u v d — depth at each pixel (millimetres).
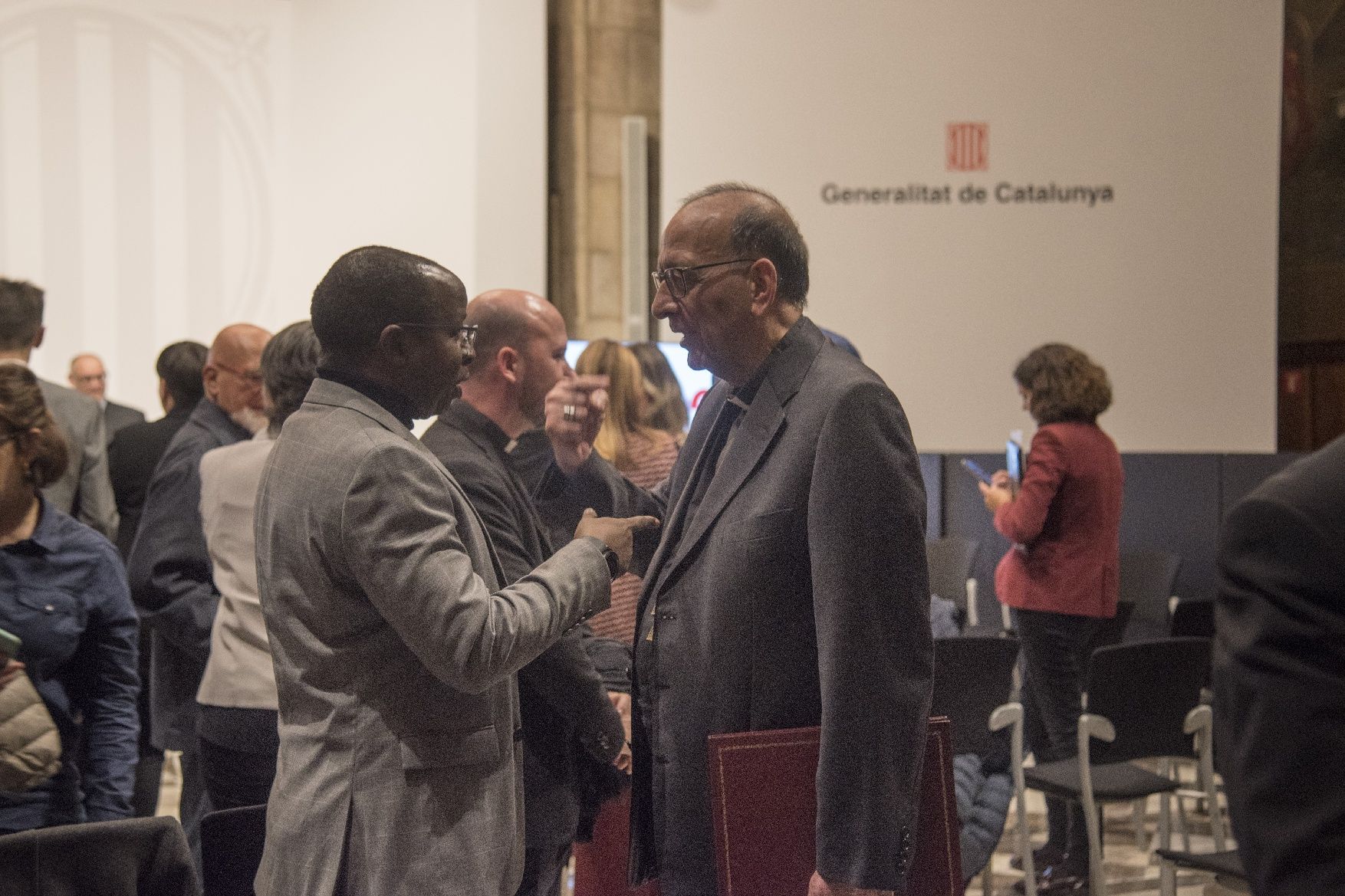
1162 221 4973
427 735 1563
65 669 2150
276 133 5453
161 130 5473
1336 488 927
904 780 1540
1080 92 4941
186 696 2955
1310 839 871
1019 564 3947
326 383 1662
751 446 1671
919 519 1588
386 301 1640
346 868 1538
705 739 1667
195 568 2695
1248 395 5004
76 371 5242
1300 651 903
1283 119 5395
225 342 2926
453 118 5055
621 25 5379
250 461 2439
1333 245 5461
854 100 4945
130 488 3676
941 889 1622
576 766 2049
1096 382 3924
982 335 5000
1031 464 3846
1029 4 4918
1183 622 4324
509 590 1607
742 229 1692
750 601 1631
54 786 2090
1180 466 5859
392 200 5191
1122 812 4715
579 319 5391
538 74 5082
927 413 5012
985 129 4953
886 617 1548
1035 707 4074
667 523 1899
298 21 5387
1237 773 924
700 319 1705
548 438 2443
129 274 5512
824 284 4988
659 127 5461
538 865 1977
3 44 5359
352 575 1549
